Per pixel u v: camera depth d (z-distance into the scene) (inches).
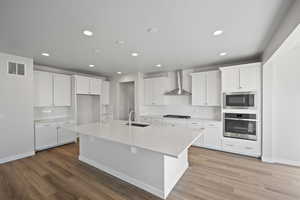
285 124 112.4
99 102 213.0
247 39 92.5
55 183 88.1
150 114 209.2
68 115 192.7
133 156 87.9
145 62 149.5
